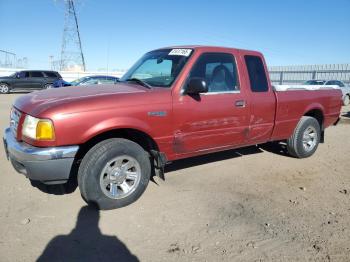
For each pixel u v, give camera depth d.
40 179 3.37
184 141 4.18
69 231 3.29
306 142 5.97
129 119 3.64
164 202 3.98
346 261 2.89
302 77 31.00
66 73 35.38
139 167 3.85
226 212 3.76
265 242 3.16
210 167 5.36
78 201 3.94
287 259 2.90
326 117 6.21
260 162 5.72
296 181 4.84
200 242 3.14
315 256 2.95
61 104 3.38
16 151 3.42
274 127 5.27
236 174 5.07
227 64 4.61
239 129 4.73
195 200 4.05
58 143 3.31
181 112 4.05
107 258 2.88
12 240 3.10
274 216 3.68
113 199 3.72
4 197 3.99
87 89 4.05
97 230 3.32
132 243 3.11
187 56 4.29
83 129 3.39
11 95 22.14
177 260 2.86
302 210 3.85
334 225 3.50
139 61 5.07
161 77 4.33
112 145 3.61
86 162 3.55
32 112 3.40
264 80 5.07
